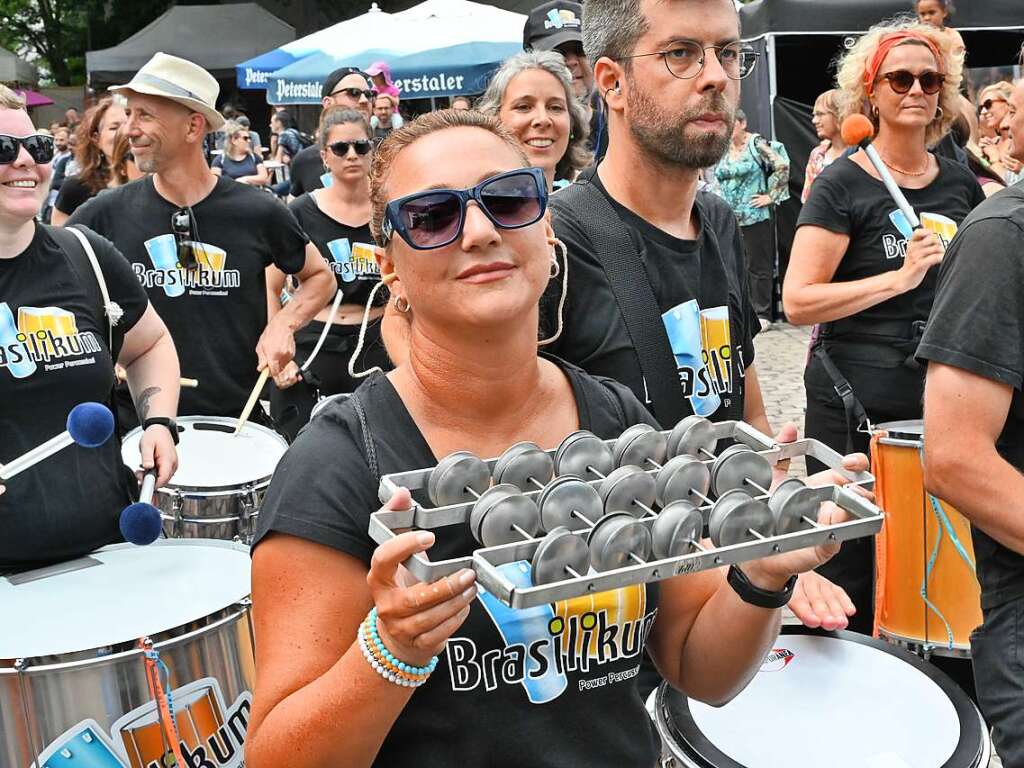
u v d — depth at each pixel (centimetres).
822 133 760
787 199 980
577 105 392
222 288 418
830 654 222
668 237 238
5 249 268
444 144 149
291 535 142
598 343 228
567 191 239
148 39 1777
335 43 1023
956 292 205
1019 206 203
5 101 260
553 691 150
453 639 145
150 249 411
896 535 308
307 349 489
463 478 141
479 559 120
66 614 228
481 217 142
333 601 141
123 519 247
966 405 203
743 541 131
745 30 1012
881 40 344
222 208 417
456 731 147
